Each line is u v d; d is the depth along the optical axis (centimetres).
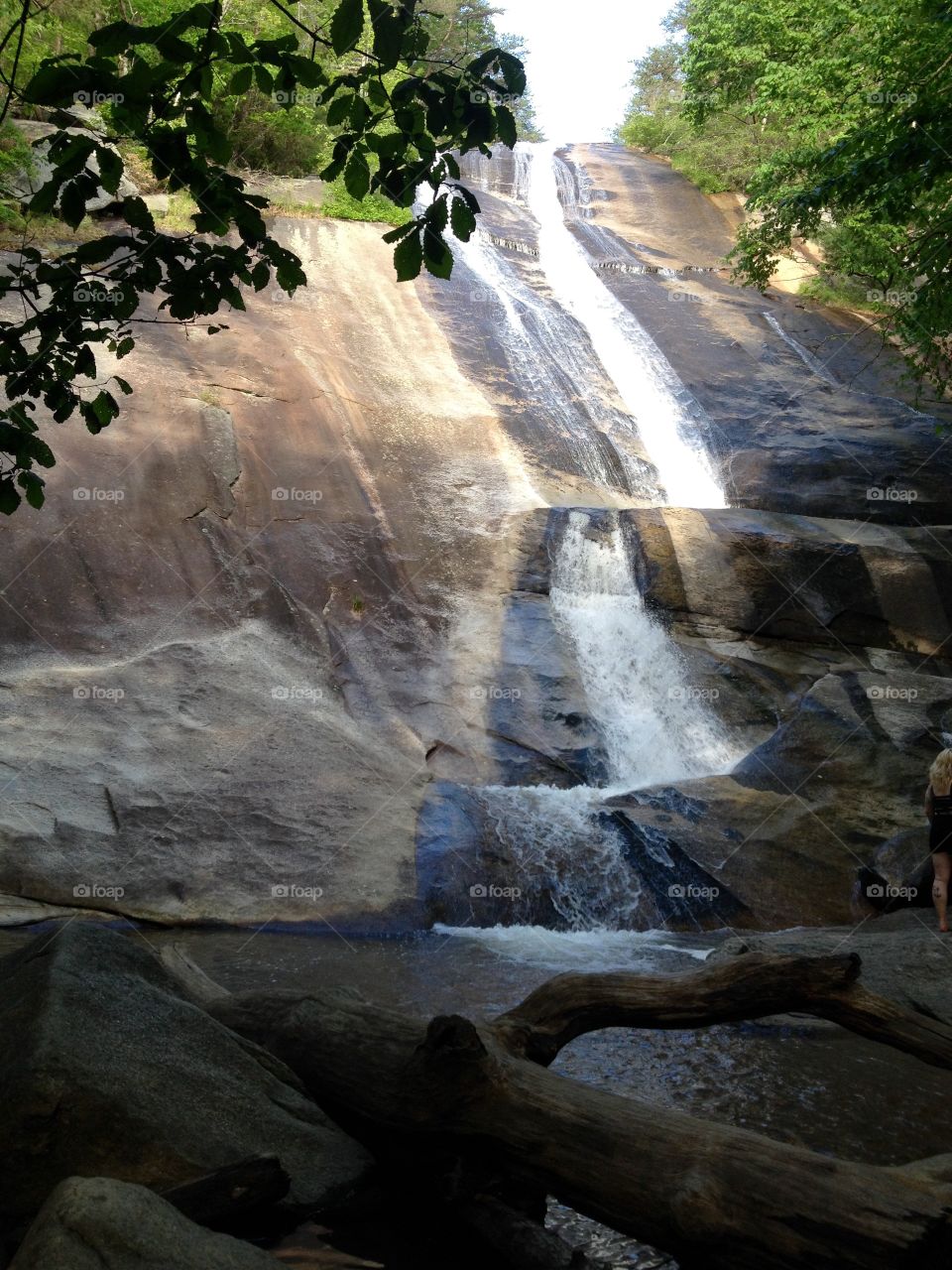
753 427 2014
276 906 916
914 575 1542
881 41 1852
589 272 2536
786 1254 302
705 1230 311
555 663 1366
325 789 1034
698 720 1381
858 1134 487
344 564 1366
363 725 1185
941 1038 416
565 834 1048
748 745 1366
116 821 938
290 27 1827
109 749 998
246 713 1095
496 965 804
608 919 995
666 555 1510
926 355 1706
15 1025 381
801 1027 646
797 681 1445
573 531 1528
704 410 2056
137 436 1332
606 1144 345
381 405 1653
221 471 1358
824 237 2486
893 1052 613
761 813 1096
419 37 366
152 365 1455
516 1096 366
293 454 1455
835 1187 311
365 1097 400
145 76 356
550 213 2888
